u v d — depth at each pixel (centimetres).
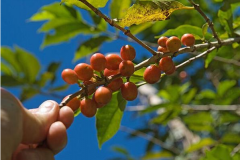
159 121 100
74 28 89
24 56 100
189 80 126
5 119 43
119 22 56
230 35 69
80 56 89
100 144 61
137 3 53
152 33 109
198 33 68
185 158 111
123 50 52
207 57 71
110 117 61
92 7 50
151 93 124
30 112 46
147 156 115
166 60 53
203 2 98
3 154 42
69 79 50
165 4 54
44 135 47
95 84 51
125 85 52
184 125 120
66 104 50
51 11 88
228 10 68
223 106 97
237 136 99
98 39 87
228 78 123
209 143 98
